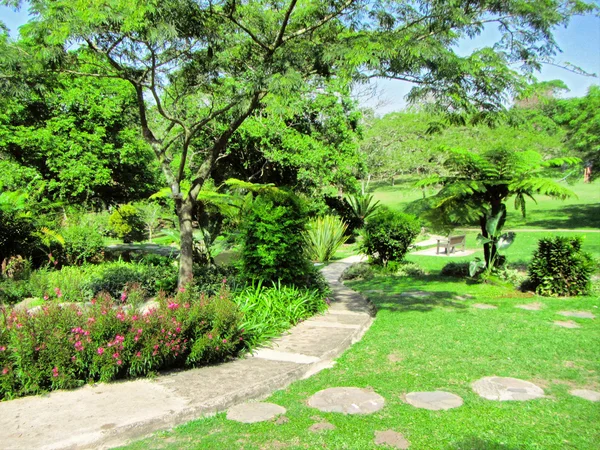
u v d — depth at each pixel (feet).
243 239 23.79
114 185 54.85
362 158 73.56
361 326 20.16
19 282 30.04
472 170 31.42
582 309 23.04
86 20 17.35
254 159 69.97
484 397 12.35
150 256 40.06
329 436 10.19
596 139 70.85
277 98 21.17
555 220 83.51
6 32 22.38
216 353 14.98
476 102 21.15
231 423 10.98
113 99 48.49
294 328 19.69
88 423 10.36
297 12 21.99
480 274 31.58
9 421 10.52
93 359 12.76
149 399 11.82
